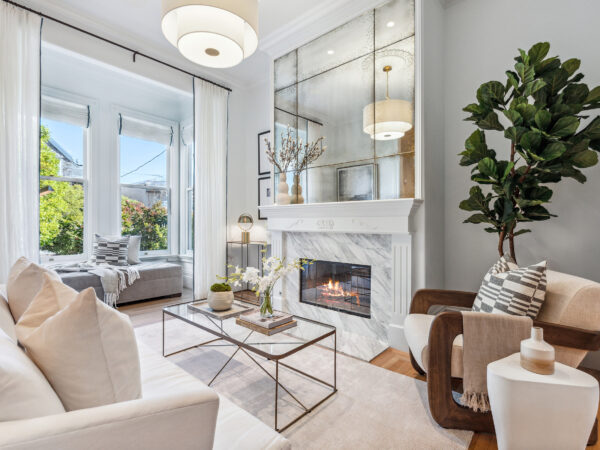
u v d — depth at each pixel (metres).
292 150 3.38
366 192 2.80
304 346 1.64
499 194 2.04
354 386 1.98
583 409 1.14
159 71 3.75
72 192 4.21
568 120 1.69
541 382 1.16
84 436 0.65
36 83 2.78
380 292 2.76
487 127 2.07
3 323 1.21
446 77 2.85
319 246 3.22
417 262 2.52
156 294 4.10
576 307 1.45
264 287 1.94
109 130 4.53
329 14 2.96
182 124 5.27
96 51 3.25
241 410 1.12
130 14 3.09
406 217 2.44
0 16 2.60
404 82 2.56
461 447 1.45
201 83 4.07
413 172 2.51
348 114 2.93
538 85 1.75
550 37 2.38
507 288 1.65
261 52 3.74
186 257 5.07
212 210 4.18
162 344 2.55
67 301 0.99
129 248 4.33
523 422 1.18
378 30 2.72
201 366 2.23
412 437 1.52
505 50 2.57
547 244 2.36
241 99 4.61
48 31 2.94
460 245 2.75
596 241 2.18
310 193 3.22
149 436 0.72
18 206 2.68
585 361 2.21
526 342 1.29
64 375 0.79
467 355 1.49
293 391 1.91
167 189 5.23
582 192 2.23
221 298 2.16
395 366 2.27
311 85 3.22
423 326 1.91
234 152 4.52
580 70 2.26
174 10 1.99
